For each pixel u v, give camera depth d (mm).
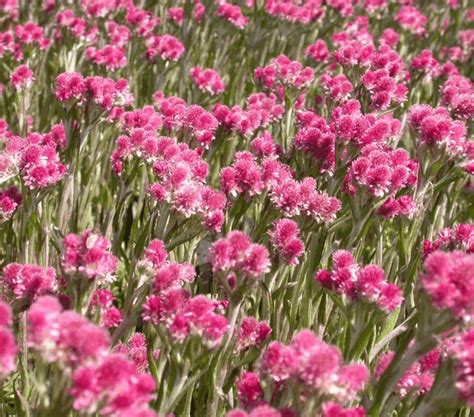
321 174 5656
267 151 5797
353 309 3842
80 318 2744
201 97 8039
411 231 5281
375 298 3684
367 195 4719
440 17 12992
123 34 9391
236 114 6086
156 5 12203
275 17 10344
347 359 3834
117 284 6832
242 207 4684
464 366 3039
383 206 5090
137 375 2762
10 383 4996
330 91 7117
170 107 6219
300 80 7691
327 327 4895
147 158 5375
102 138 6574
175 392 3605
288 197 4547
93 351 2641
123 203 5754
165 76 9117
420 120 5344
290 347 3064
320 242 4688
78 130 5766
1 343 2578
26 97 8234
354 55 7480
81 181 6816
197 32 10727
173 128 6168
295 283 4566
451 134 5090
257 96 7227
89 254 3621
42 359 2938
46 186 4922
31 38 8953
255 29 10438
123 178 5672
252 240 4797
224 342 3789
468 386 3055
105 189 7176
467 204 7305
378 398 3518
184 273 3936
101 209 7160
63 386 2844
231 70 10281
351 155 5332
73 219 6324
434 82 9555
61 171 5344
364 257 6199
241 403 3355
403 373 3459
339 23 11656
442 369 3248
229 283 3799
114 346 4129
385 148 5863
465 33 11023
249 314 5047
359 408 3088
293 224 4250
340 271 3840
